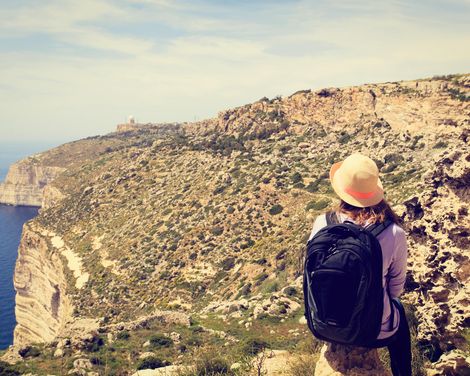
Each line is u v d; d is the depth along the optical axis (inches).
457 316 288.5
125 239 4079.7
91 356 912.3
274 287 1909.4
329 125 4783.5
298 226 2893.7
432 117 3676.2
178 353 922.7
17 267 5319.9
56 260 4404.5
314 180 3550.7
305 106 5201.8
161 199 4562.0
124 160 6771.7
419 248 358.0
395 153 3467.0
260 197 3481.8
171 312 1210.6
